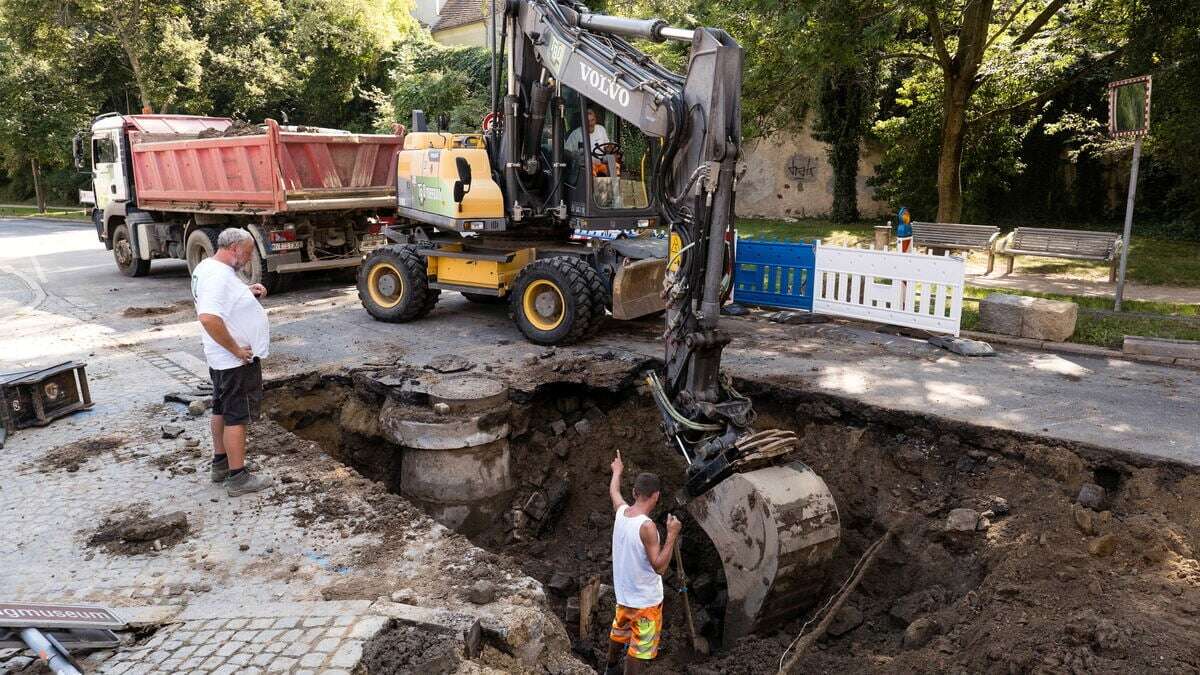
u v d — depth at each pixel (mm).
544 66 8758
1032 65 15961
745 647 6031
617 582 5242
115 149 16031
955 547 6355
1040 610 5195
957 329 9805
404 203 11336
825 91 20891
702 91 6312
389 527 5504
